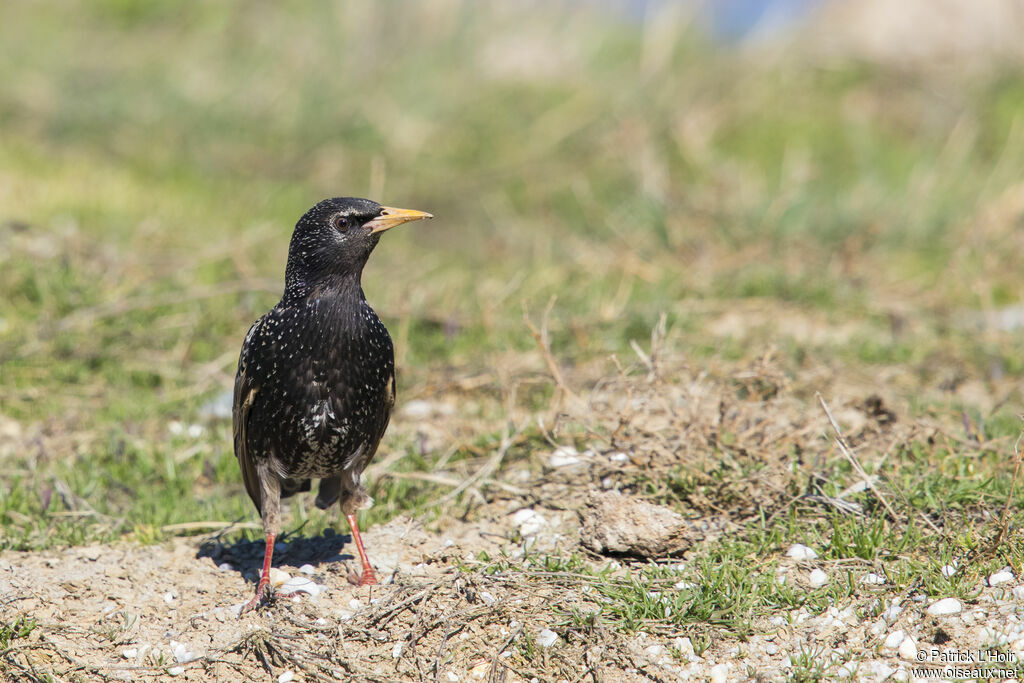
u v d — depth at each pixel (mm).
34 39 21984
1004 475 8117
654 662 6609
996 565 7141
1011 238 14711
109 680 6691
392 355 7578
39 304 12508
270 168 19078
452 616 7066
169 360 11781
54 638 7066
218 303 12977
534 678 6641
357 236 7168
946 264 14625
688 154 18391
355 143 19672
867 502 7953
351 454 7578
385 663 6820
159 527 8594
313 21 22125
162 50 22359
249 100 20438
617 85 20438
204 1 23750
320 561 8102
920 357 11742
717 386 10070
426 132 19875
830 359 11570
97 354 11609
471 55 21328
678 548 7523
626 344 12172
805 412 9516
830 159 18594
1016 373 11250
